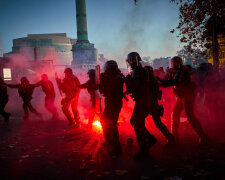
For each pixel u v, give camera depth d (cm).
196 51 888
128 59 374
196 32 837
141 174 299
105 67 397
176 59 416
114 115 387
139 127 361
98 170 318
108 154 384
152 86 395
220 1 754
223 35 891
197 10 808
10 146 454
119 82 392
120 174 299
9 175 312
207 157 348
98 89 414
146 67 399
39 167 338
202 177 281
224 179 271
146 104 365
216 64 799
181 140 448
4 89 777
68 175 306
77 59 7194
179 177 283
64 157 379
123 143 450
